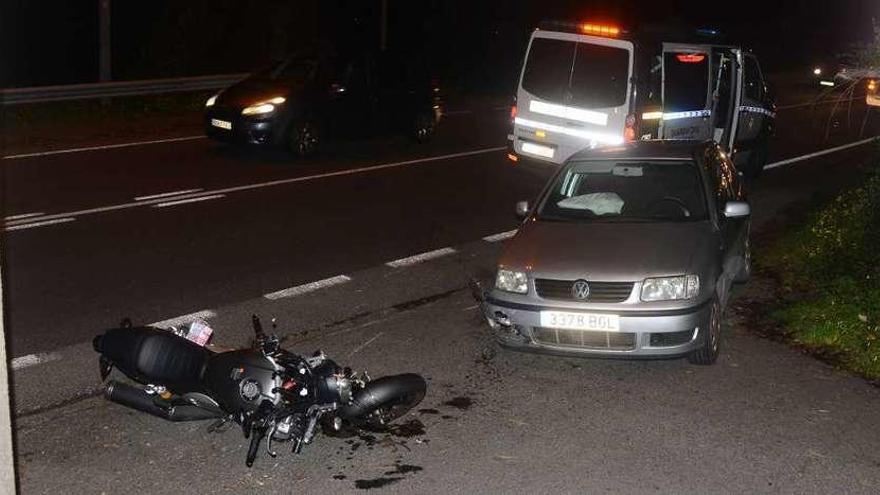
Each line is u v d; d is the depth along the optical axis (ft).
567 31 44.65
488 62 96.84
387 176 48.70
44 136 55.11
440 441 19.38
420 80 59.26
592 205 26.58
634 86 42.70
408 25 103.35
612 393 21.97
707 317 22.76
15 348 23.90
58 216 37.19
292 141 51.47
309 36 88.48
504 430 19.93
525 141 46.55
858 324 25.40
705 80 46.16
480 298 23.95
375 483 17.62
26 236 34.27
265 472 17.99
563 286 22.86
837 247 32.09
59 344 24.26
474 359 24.07
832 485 17.74
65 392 21.43
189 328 20.39
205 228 36.55
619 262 22.98
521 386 22.33
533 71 45.83
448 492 17.30
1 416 12.67
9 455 12.82
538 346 22.99
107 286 29.09
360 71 55.21
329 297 28.99
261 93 51.60
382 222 38.93
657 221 25.55
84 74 86.17
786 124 79.97
